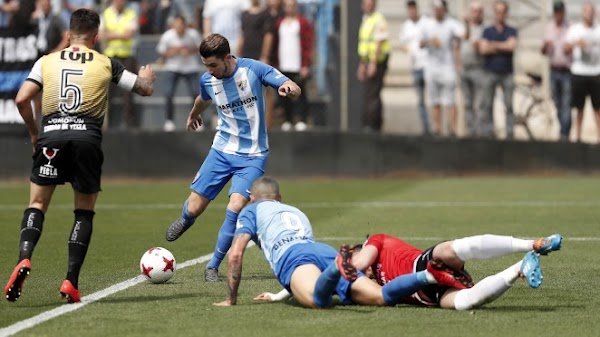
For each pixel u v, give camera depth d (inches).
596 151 2679.6
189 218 1201.4
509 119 2657.5
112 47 2469.2
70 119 972.6
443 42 2613.2
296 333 837.8
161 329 860.6
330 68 2583.7
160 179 2571.4
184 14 2549.2
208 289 1084.5
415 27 2628.0
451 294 924.6
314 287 914.1
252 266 1274.6
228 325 874.1
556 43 2635.3
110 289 1081.4
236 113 1171.3
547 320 892.0
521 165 2679.6
